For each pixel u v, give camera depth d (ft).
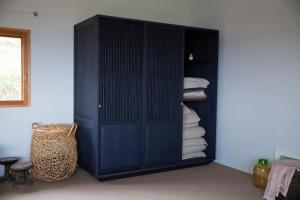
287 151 11.11
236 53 12.99
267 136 11.81
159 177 11.90
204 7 14.52
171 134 12.62
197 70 14.48
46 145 10.84
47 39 12.18
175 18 15.02
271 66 11.60
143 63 11.80
